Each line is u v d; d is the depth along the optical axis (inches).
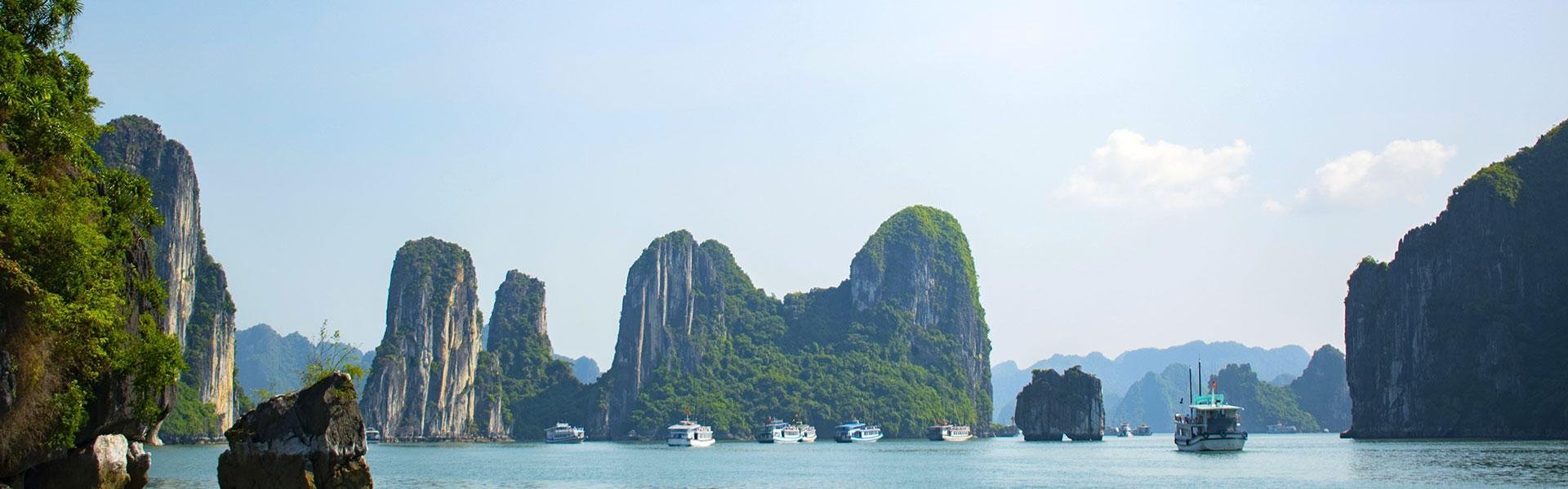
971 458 7573.8
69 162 2160.4
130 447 2447.1
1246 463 6136.8
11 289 1833.2
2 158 1878.7
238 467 2445.9
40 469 2169.0
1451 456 6259.8
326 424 2464.3
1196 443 7578.7
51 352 1953.7
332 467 2454.5
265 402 2502.5
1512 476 4532.5
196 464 5900.6
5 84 1937.7
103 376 2199.8
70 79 2239.2
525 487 4667.8
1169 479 4859.7
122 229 2325.3
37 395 1923.0
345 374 2544.3
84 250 1952.5
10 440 1902.1
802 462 7111.2
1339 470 5236.2
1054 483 4714.6
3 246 1835.6
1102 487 4421.8
